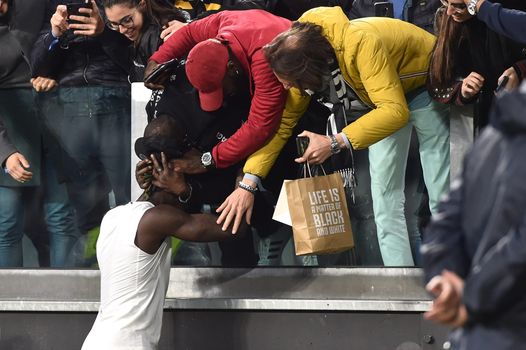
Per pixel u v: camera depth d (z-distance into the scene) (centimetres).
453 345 998
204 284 1759
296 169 1686
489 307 901
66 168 1791
